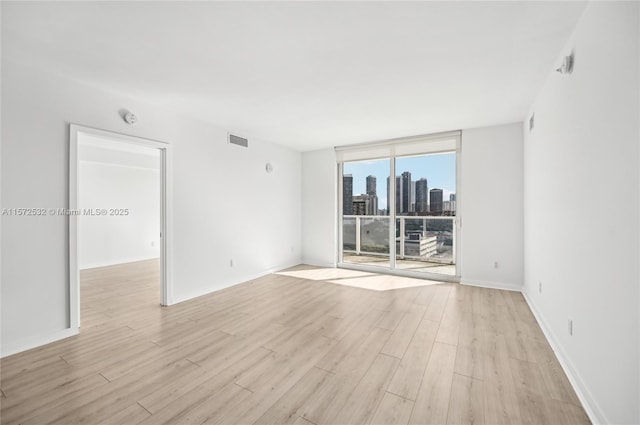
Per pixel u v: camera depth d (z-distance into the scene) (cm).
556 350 233
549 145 262
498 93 304
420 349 244
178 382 199
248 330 285
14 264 239
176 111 361
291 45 217
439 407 172
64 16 181
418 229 533
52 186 259
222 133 434
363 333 277
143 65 247
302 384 196
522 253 404
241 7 174
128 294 408
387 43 214
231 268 448
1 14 177
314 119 394
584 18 179
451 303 360
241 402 178
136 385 195
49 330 258
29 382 198
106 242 639
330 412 169
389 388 191
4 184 234
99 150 627
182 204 375
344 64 246
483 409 170
